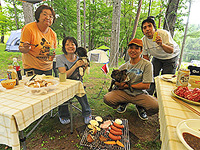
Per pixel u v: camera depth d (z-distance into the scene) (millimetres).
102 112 2564
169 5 4457
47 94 1346
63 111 2158
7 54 8242
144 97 2146
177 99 1093
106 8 13719
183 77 1342
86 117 2131
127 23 13812
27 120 1055
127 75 2223
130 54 2092
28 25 1996
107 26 14180
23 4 5406
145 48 2904
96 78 5418
